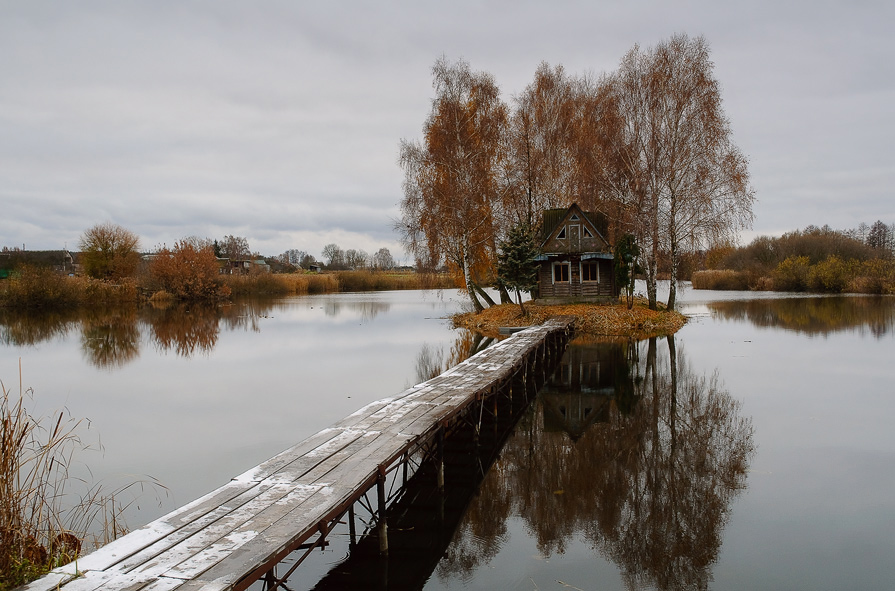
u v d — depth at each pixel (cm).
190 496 794
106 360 1986
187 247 5375
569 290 3281
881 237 9412
